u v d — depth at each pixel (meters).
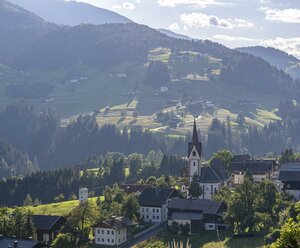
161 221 184.75
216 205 169.88
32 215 175.62
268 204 161.38
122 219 171.88
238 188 168.62
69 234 159.00
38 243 145.88
